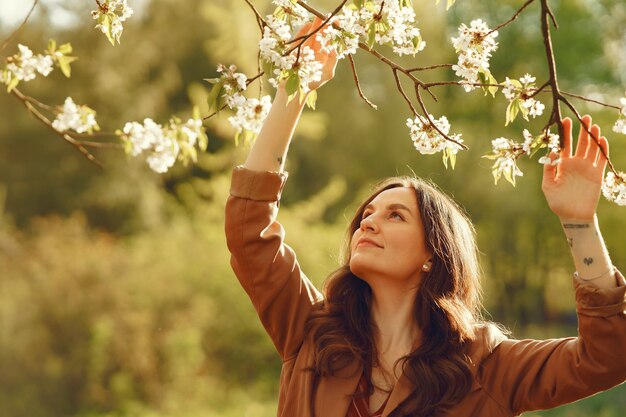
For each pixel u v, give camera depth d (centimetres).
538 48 2539
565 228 245
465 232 290
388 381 268
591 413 1294
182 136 335
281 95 280
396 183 292
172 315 1202
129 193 1962
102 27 283
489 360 266
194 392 1168
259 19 269
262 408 1152
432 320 272
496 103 2289
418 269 279
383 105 2138
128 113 2030
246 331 1251
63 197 2038
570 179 246
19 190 2070
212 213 1493
